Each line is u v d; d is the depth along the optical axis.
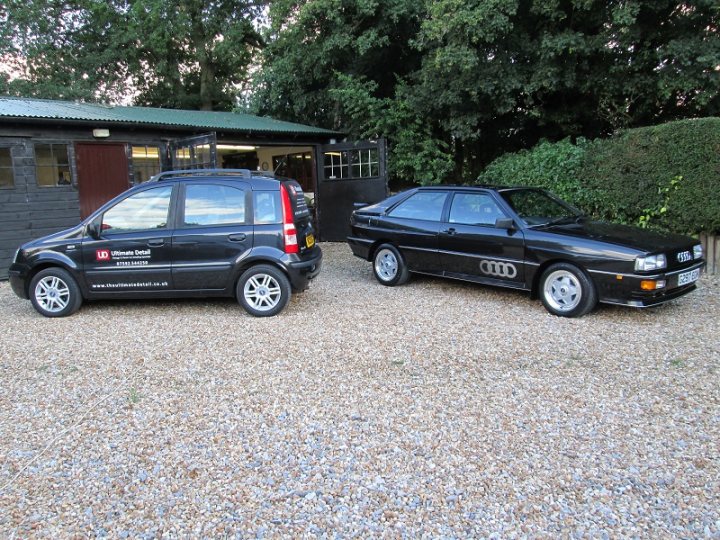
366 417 3.56
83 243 6.20
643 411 3.57
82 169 9.88
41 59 21.31
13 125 8.98
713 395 3.77
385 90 14.39
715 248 7.87
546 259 5.92
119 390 4.09
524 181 9.74
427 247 7.14
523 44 9.98
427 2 10.41
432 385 4.06
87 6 21.12
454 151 13.63
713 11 8.41
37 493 2.81
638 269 5.30
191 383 4.19
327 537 2.44
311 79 14.50
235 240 6.01
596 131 11.84
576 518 2.53
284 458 3.09
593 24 9.60
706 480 2.80
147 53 22.31
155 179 6.36
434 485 2.81
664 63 9.31
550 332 5.30
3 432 3.46
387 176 12.16
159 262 6.11
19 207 9.19
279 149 16.39
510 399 3.79
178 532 2.49
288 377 4.27
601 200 8.84
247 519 2.57
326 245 12.45
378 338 5.21
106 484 2.87
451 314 6.06
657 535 2.41
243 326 5.73
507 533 2.44
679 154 7.85
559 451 3.10
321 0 12.20
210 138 9.73
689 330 5.26
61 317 6.31
